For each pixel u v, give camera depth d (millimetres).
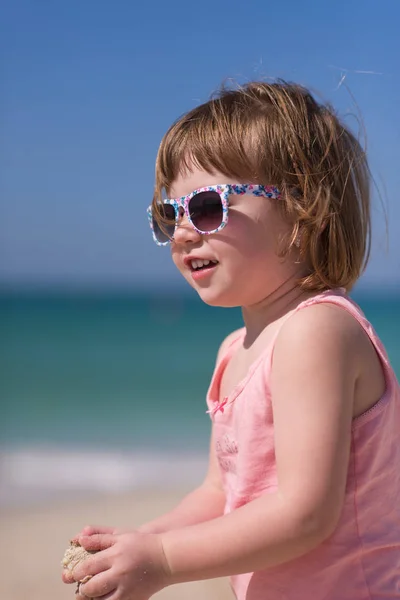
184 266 1934
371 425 1676
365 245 2068
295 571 1702
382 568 1696
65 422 11562
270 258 1844
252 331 1974
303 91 2066
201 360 20625
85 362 20344
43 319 37906
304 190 1882
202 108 2008
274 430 1652
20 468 8406
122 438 10203
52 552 5473
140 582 1595
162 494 7242
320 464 1546
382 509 1718
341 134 2033
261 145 1864
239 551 1562
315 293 1850
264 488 1751
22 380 16859
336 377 1594
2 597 4566
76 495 7207
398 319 36219
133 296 69000
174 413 12344
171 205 1937
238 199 1840
